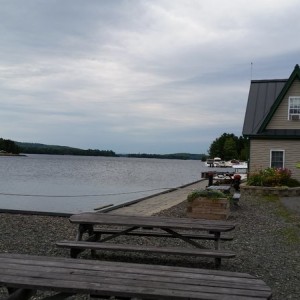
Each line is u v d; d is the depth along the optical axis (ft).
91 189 94.32
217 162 295.07
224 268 22.31
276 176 71.92
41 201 64.85
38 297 16.63
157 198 64.85
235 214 44.37
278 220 40.75
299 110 82.53
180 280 12.59
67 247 20.61
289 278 20.68
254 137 83.05
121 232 24.81
